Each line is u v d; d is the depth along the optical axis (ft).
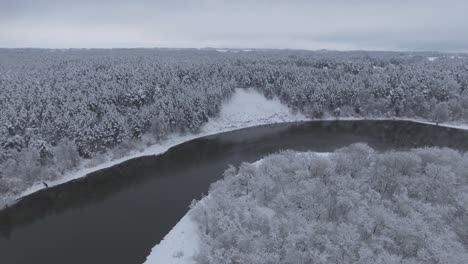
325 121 423.64
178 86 408.05
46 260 159.33
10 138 262.88
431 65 635.25
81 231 183.93
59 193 234.38
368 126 402.93
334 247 129.90
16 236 182.39
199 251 150.41
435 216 149.28
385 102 428.56
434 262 126.21
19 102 325.42
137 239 173.78
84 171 268.21
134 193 231.71
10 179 228.63
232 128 393.50
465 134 369.30
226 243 142.20
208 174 264.11
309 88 440.45
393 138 357.20
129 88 378.53
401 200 165.48
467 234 145.28
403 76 476.95
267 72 488.85
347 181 184.85
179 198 221.05
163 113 337.52
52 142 287.28
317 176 201.26
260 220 157.89
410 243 133.80
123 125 308.81
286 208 170.71
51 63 631.15
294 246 131.44
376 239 138.10
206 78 458.91
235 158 300.61
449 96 437.99
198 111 373.20
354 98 438.40
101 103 344.69
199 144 341.62
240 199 180.04
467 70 547.90
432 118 415.03
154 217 196.24
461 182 194.08
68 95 351.46
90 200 223.10
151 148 321.73
